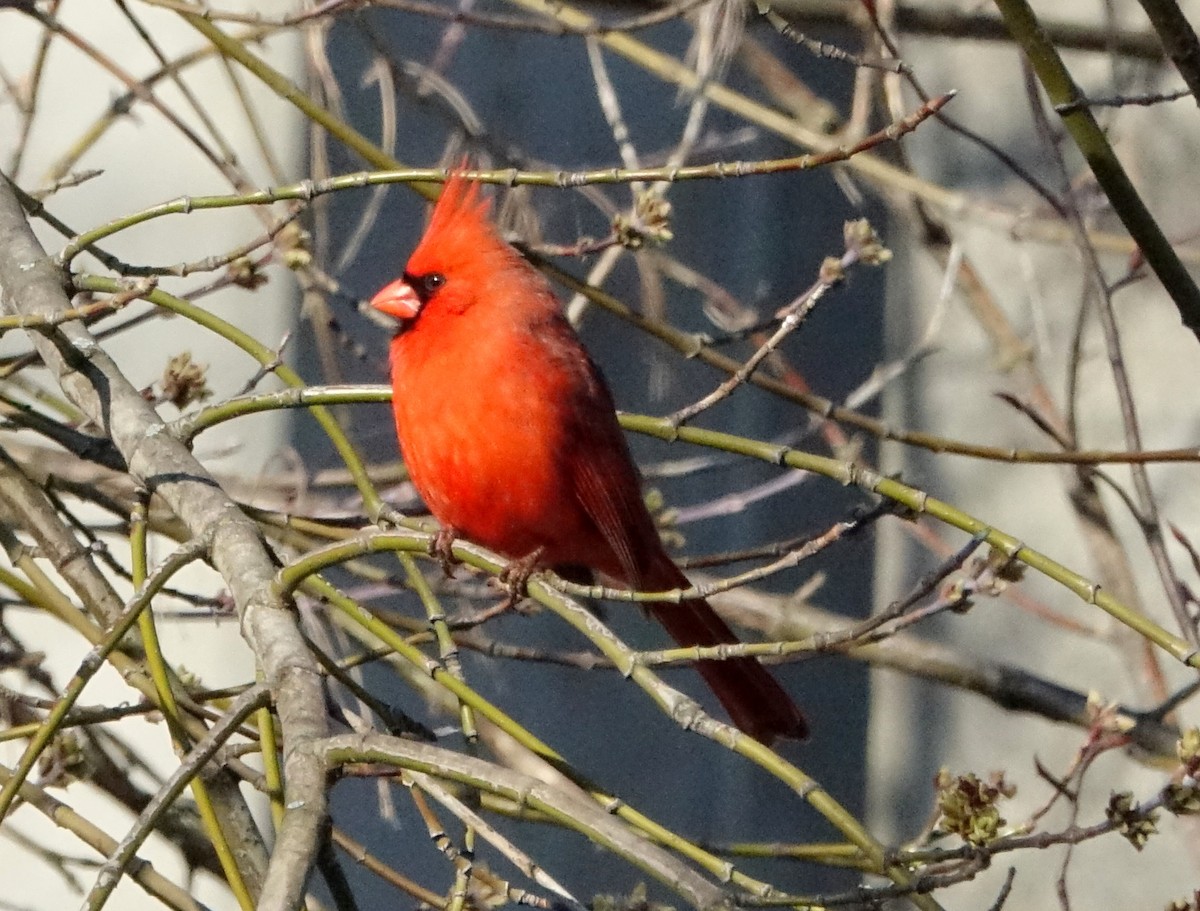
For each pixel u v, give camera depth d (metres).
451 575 5.14
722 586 4.12
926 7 7.71
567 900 3.79
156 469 4.61
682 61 8.83
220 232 8.61
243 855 4.40
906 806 9.06
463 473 5.36
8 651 6.12
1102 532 7.59
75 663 8.22
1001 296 8.76
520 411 5.29
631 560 5.48
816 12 7.54
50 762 4.66
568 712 8.95
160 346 8.60
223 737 3.78
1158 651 8.31
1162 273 4.71
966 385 8.94
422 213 8.50
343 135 5.81
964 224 8.72
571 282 5.93
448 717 8.23
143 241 8.58
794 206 9.09
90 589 5.13
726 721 9.03
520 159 6.93
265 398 4.77
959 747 8.99
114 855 3.48
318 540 5.94
